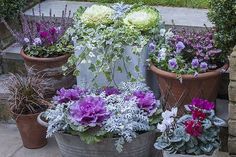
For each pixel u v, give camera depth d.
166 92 3.09
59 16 3.74
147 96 2.96
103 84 3.24
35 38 3.35
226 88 3.27
